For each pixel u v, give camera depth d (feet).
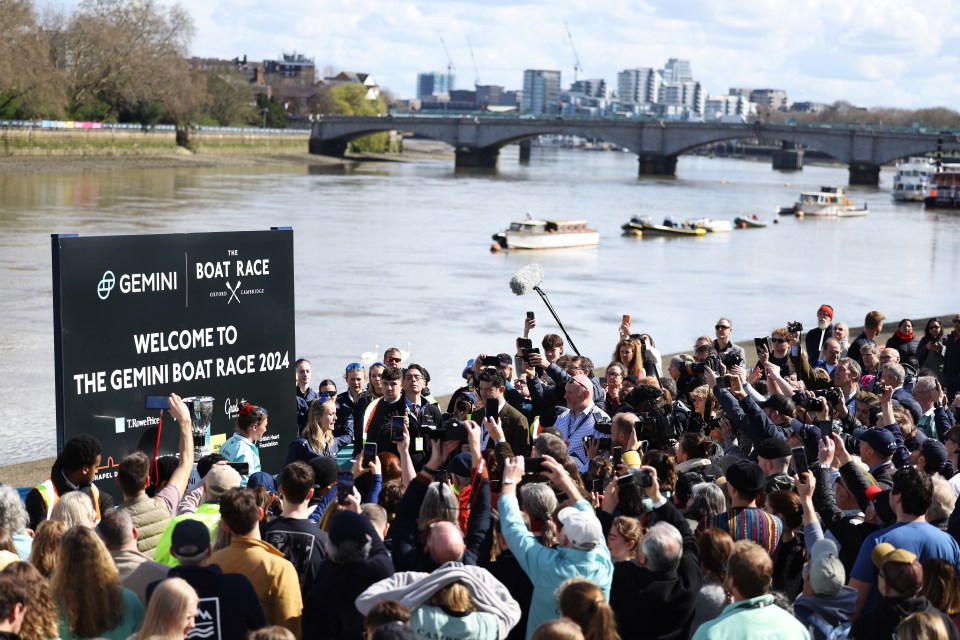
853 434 38.24
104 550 22.00
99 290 36.86
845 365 46.26
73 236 36.19
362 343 138.62
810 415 35.37
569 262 249.34
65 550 21.79
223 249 39.63
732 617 22.18
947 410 44.37
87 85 529.45
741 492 28.12
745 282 219.61
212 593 22.11
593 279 218.79
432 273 211.00
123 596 22.21
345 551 22.95
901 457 35.70
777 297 198.49
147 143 547.49
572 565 23.58
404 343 140.05
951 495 28.58
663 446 36.88
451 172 628.28
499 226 314.55
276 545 25.59
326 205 352.08
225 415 40.42
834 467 34.06
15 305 149.79
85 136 498.28
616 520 25.03
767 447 30.89
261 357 41.01
